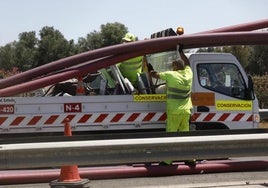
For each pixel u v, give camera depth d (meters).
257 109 10.40
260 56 55.88
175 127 9.47
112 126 9.36
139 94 9.58
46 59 71.00
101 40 69.25
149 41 9.38
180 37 9.47
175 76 9.32
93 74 10.76
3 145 5.51
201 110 10.05
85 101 9.22
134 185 8.26
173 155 5.94
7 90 8.88
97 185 8.27
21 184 8.37
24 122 9.01
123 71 10.15
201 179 8.85
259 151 6.26
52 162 5.65
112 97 9.35
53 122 9.09
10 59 73.12
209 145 6.04
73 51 71.44
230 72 10.33
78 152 5.68
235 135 6.14
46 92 10.48
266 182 8.47
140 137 6.34
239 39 9.77
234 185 8.16
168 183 8.46
